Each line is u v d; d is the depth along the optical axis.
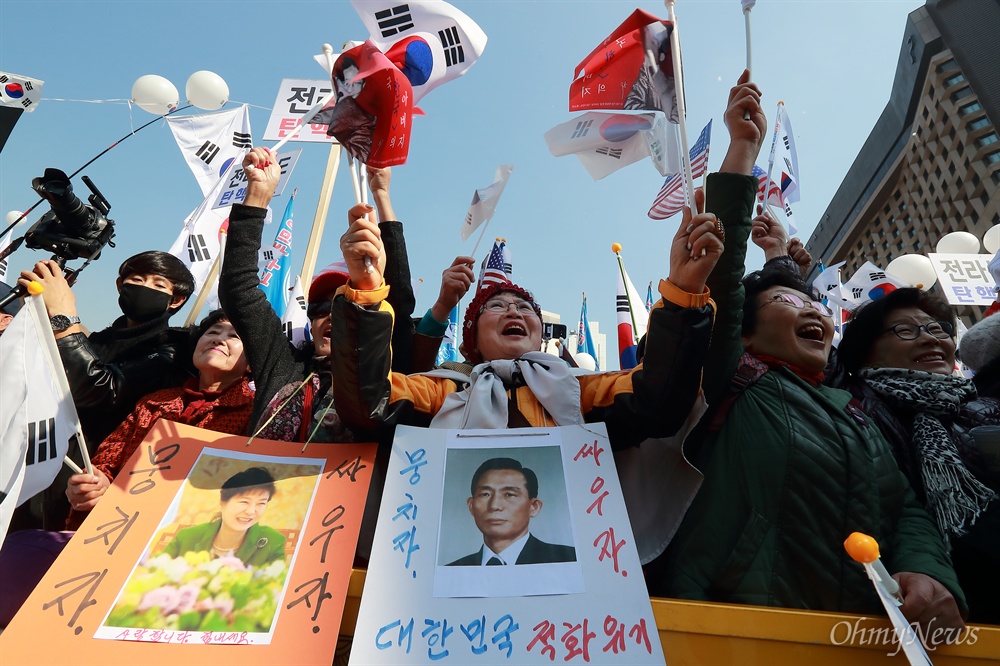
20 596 1.67
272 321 2.15
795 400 1.85
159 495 1.51
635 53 2.00
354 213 1.71
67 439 1.68
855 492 1.68
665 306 1.68
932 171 42.59
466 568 1.35
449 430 1.66
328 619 1.29
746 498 1.71
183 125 4.68
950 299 4.81
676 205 2.70
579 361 5.36
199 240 4.11
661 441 1.87
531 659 1.20
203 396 2.39
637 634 1.23
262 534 1.45
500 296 2.36
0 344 1.63
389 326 1.68
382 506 1.49
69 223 2.93
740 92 2.08
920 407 2.08
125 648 1.21
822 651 1.33
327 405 2.07
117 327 2.96
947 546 1.72
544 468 1.57
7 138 3.37
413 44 2.06
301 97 4.07
